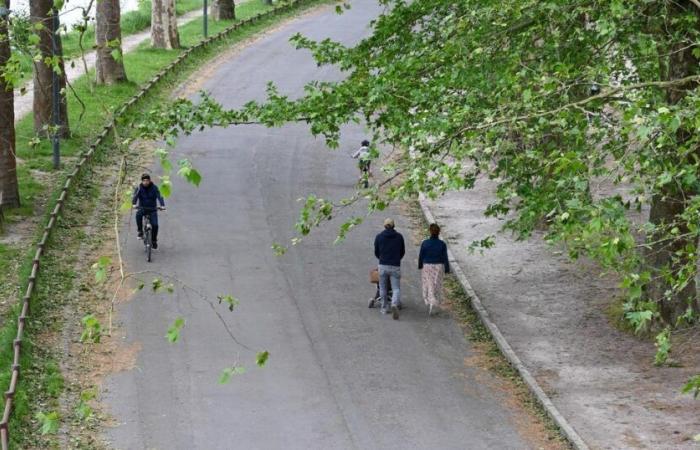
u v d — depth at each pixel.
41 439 31.33
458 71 35.00
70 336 39.56
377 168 66.44
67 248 49.09
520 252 52.00
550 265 50.00
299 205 58.16
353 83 38.44
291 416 33.62
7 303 42.47
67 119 67.50
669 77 36.47
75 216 53.72
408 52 40.28
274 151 69.19
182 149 68.31
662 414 34.03
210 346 39.09
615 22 33.72
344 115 36.72
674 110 25.61
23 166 61.88
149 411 33.72
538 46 36.00
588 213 26.16
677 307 40.50
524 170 34.50
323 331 41.12
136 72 85.88
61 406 33.72
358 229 54.72
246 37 105.50
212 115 37.50
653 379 37.06
